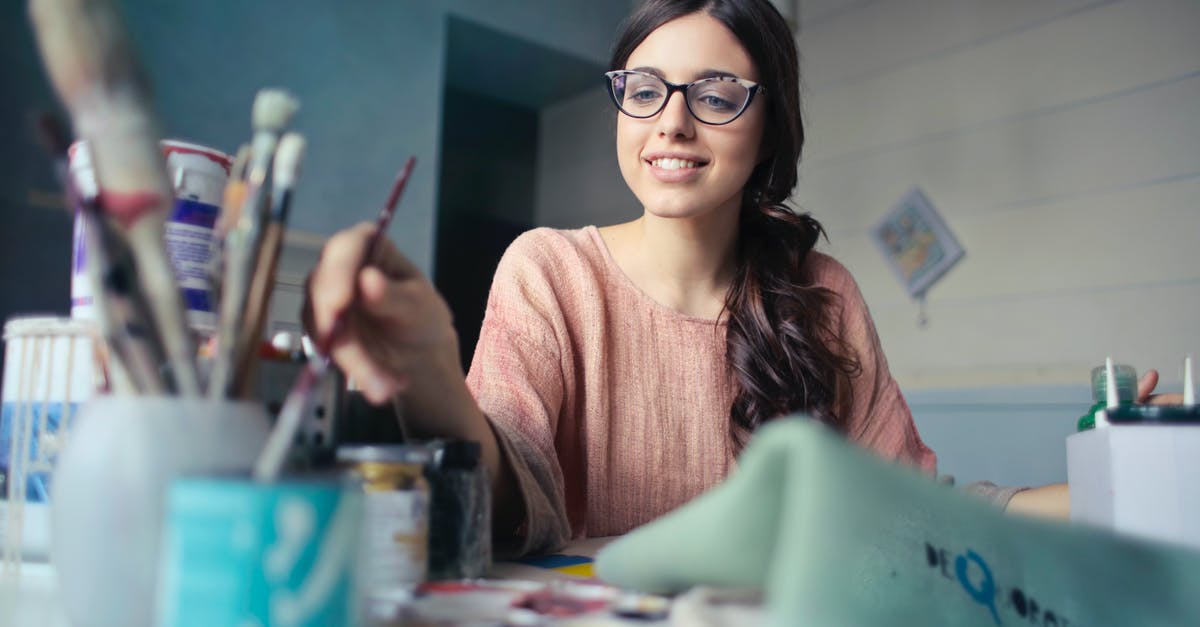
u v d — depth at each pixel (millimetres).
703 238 1201
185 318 369
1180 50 2732
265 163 396
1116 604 419
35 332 535
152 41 3053
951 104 3256
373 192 3535
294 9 3404
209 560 288
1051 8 3023
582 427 1142
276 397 497
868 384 1278
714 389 1200
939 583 355
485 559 510
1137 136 2803
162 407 353
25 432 528
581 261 1197
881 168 3434
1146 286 2742
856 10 3559
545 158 4859
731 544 364
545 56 4215
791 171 1240
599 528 1130
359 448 467
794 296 1219
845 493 329
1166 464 551
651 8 1112
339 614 296
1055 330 2922
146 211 346
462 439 565
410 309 477
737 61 1104
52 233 2666
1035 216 3006
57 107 341
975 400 2732
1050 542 424
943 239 3195
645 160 1104
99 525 344
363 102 3543
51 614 401
